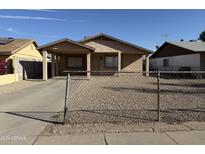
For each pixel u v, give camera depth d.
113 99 9.23
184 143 4.24
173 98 9.39
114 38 23.36
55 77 22.89
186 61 26.00
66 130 5.03
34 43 26.67
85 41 23.67
